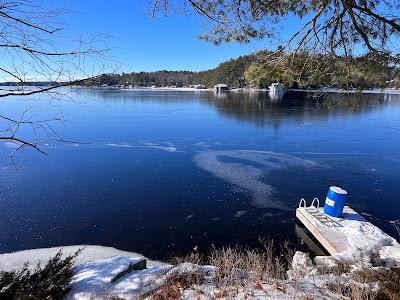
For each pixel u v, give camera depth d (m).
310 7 4.79
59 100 3.28
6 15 2.78
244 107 44.66
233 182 14.05
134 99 61.16
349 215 9.80
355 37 5.02
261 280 3.84
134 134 25.19
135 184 13.88
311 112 38.66
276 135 24.80
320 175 14.95
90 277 4.07
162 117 35.19
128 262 4.47
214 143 22.05
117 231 9.98
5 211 11.23
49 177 14.66
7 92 3.02
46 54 3.05
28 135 19.27
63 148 19.97
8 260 8.28
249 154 18.92
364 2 4.57
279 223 10.38
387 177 14.71
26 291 3.68
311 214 9.84
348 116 35.69
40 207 11.56
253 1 4.30
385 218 10.76
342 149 20.19
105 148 20.30
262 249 8.98
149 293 3.60
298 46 5.09
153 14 3.62
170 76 138.00
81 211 11.30
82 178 14.59
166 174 15.19
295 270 4.68
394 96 69.00
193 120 32.84
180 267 4.09
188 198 12.36
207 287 3.64
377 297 3.51
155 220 10.65
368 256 5.20
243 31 4.70
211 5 3.92
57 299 3.70
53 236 9.66
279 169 15.89
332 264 5.14
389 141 22.45
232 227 10.18
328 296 3.46
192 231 9.96
